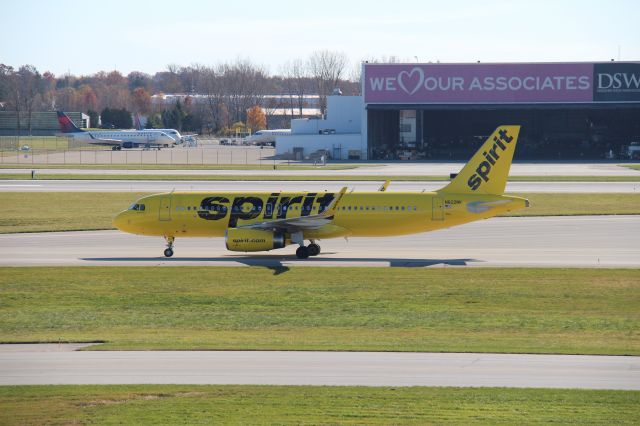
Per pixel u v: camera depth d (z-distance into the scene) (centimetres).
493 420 11550
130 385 13050
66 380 13338
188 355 14800
